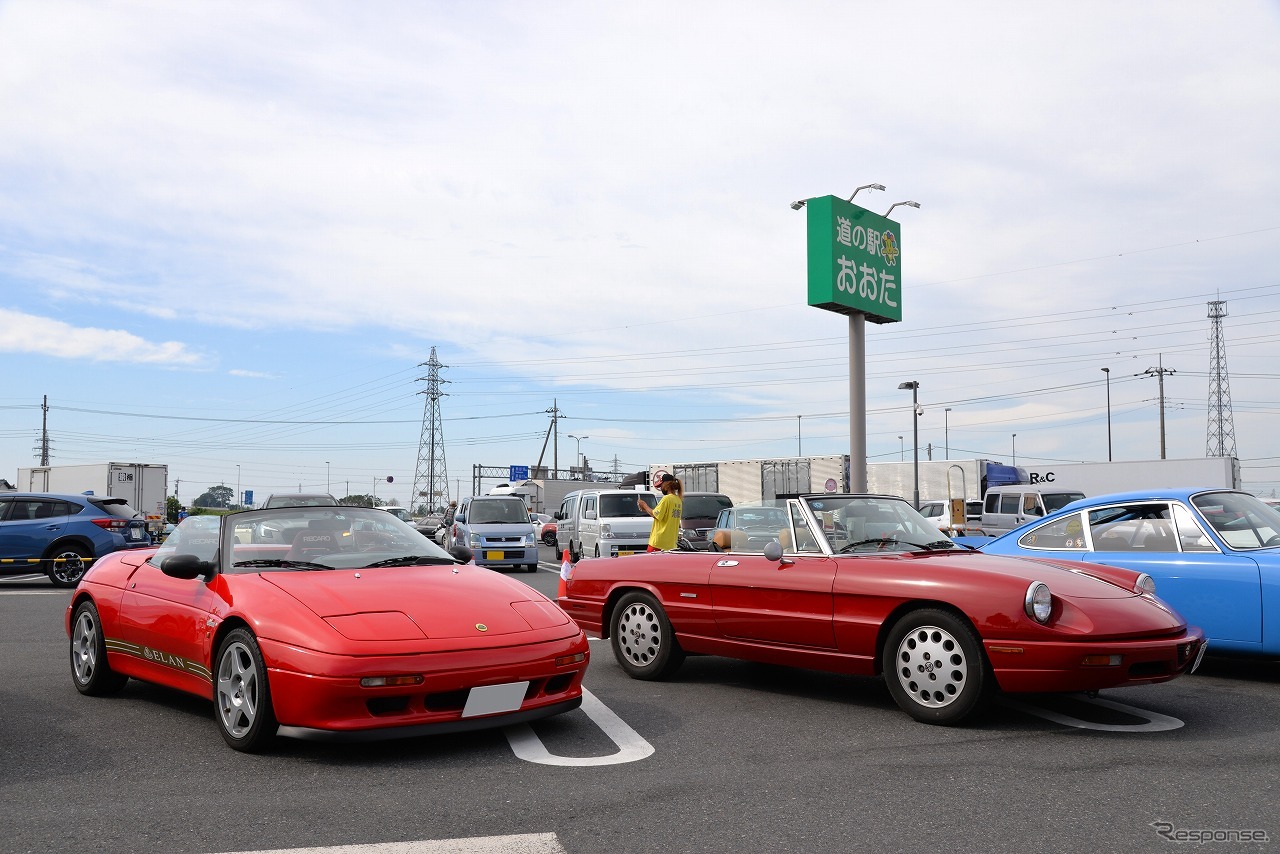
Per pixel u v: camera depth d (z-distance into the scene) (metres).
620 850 3.42
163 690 6.66
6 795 4.11
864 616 5.75
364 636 4.59
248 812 3.85
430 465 65.88
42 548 15.51
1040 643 5.00
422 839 3.52
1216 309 56.66
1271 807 3.87
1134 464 26.66
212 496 89.75
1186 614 6.69
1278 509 7.53
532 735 5.18
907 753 4.77
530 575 18.23
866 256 22.05
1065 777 4.31
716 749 4.87
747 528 6.80
